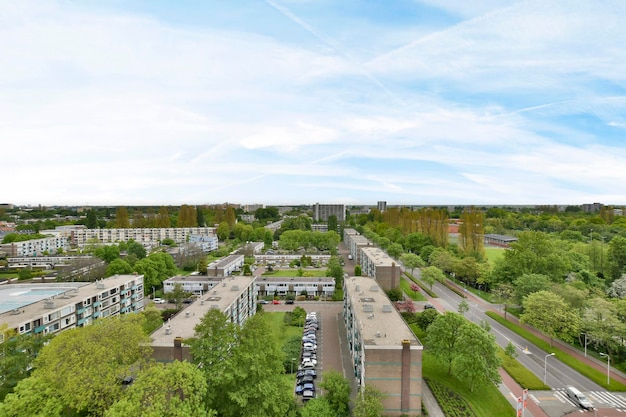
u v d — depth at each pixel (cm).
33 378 3759
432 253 15138
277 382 4447
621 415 5281
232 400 4069
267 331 4647
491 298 10994
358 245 17050
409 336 5500
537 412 5350
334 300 11738
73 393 3666
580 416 5262
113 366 4069
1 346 4809
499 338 8194
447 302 11131
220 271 13562
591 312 7219
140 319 5284
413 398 5156
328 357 7319
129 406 3294
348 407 5400
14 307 7981
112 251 15712
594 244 12800
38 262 16750
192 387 3738
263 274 14838
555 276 10362
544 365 6869
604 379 6247
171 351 5350
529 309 7750
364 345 5212
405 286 13075
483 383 5797
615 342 6838
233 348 4278
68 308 7612
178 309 10106
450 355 6053
